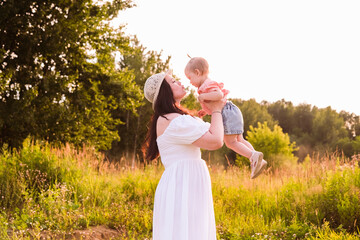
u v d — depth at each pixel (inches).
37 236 193.2
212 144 94.8
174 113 104.0
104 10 762.8
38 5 688.4
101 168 364.2
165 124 102.7
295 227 217.8
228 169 376.2
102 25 787.4
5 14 636.1
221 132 95.8
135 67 1374.3
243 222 244.2
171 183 97.7
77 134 752.3
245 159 828.6
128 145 1336.1
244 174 357.1
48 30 682.8
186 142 97.3
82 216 235.9
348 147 2034.9
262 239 202.4
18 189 267.7
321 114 2733.8
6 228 205.0
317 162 315.9
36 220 221.6
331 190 252.5
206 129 96.7
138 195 305.4
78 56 773.9
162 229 96.6
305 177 303.4
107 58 818.2
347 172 275.3
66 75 775.7
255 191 309.9
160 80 107.3
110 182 329.4
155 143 107.8
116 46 786.8
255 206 286.8
